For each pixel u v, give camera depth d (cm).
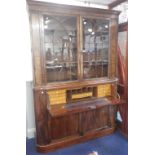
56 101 207
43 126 204
